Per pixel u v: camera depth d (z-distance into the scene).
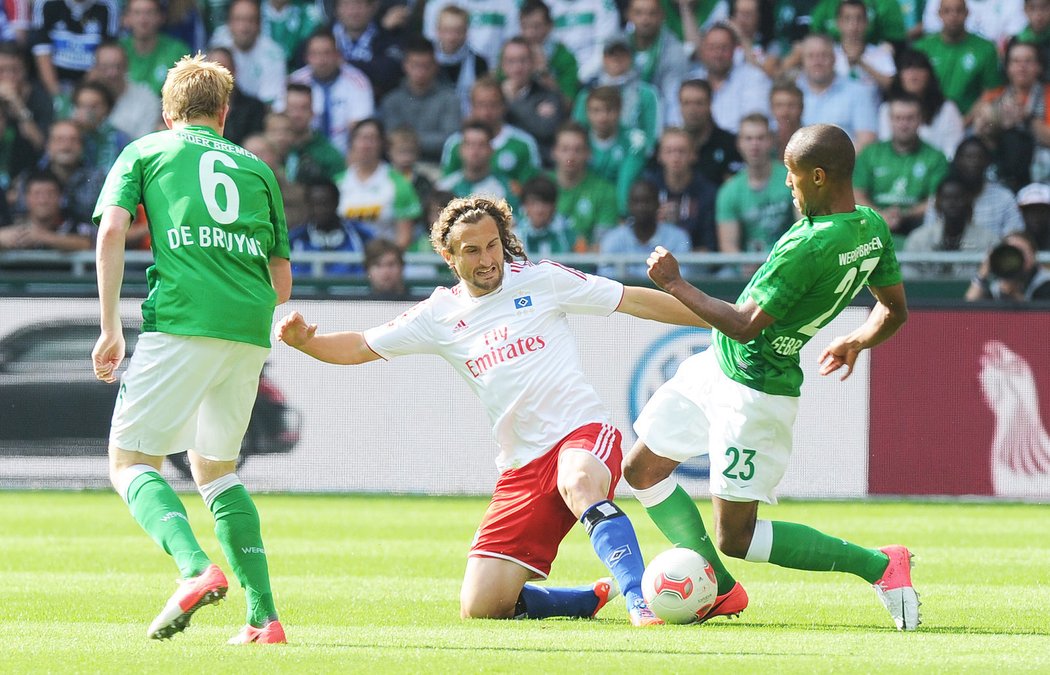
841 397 40.12
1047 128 49.72
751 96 51.38
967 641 16.62
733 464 18.23
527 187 48.03
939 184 47.56
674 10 52.81
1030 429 39.38
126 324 40.41
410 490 41.03
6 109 50.44
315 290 44.22
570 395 19.06
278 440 41.25
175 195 15.86
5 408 40.69
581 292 19.25
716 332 18.75
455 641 16.42
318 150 49.62
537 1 52.56
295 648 15.58
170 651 15.38
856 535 32.66
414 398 41.06
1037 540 31.83
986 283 42.72
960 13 50.69
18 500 39.38
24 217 49.62
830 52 50.38
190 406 15.77
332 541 31.36
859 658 14.83
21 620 19.27
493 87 49.91
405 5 53.34
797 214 48.06
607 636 16.86
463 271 18.89
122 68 51.06
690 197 48.47
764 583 24.61
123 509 37.47
